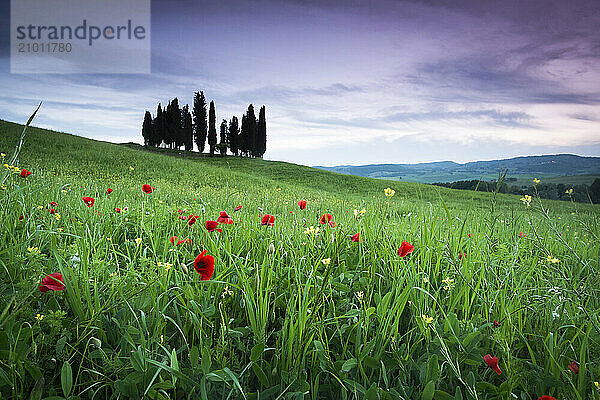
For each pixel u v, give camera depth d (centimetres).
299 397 137
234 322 193
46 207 355
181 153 5666
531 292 234
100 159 2319
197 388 143
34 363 139
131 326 160
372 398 136
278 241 284
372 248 277
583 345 154
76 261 189
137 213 383
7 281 192
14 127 3009
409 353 173
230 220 292
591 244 338
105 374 148
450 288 219
